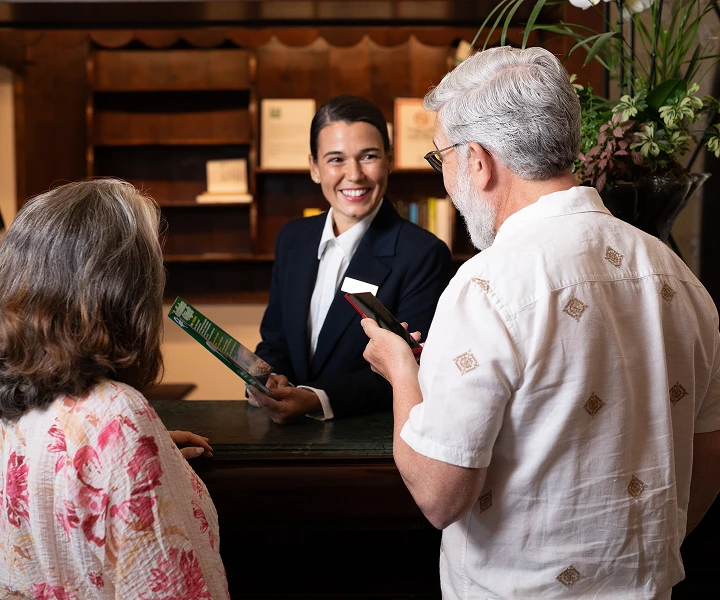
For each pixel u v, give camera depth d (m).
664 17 2.28
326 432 1.64
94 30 4.41
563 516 1.02
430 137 4.54
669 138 1.75
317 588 1.66
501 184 1.12
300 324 2.07
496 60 1.12
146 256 1.01
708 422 1.16
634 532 1.04
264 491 1.48
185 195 4.66
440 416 0.98
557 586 1.04
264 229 4.66
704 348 1.13
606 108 1.94
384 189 2.06
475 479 0.98
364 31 4.42
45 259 0.97
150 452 0.94
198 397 4.69
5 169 4.59
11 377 0.96
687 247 2.28
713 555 1.70
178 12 4.12
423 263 1.97
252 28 4.43
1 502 0.98
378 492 1.49
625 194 1.77
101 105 4.61
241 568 1.66
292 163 4.56
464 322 1.00
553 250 1.04
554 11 2.93
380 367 1.26
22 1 3.91
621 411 1.03
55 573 0.94
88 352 0.96
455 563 1.11
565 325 1.00
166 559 0.92
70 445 0.93
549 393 1.00
